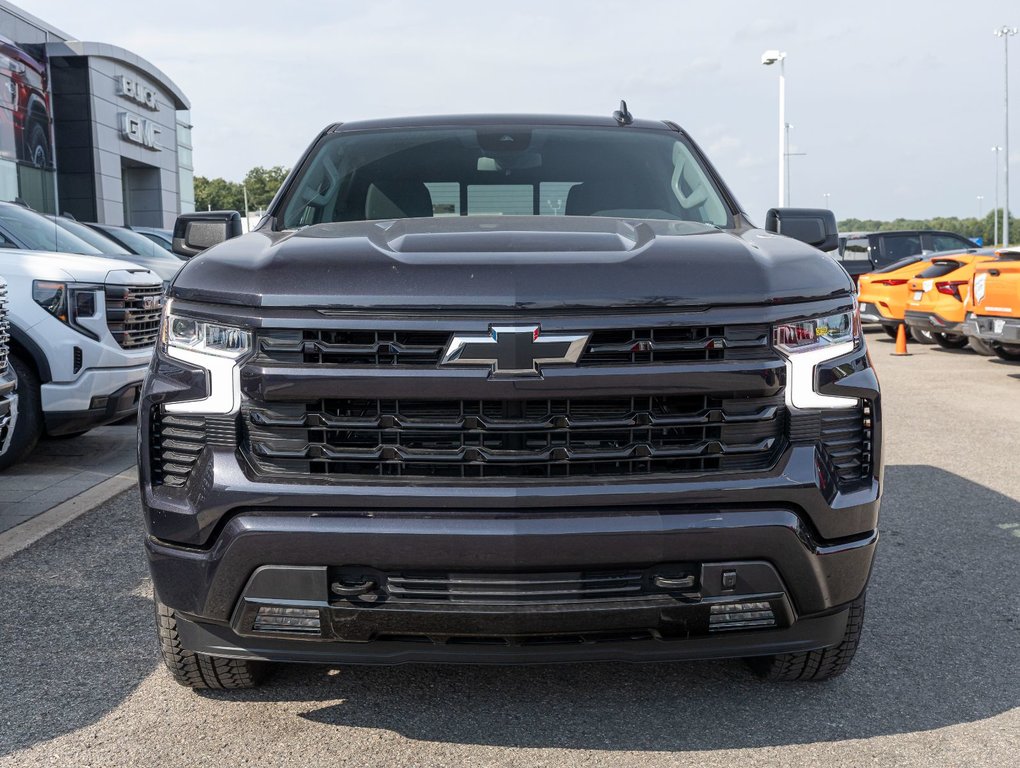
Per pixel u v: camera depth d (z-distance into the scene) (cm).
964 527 504
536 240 272
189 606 261
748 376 251
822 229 360
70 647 350
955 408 898
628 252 262
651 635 259
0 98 3394
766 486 252
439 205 371
